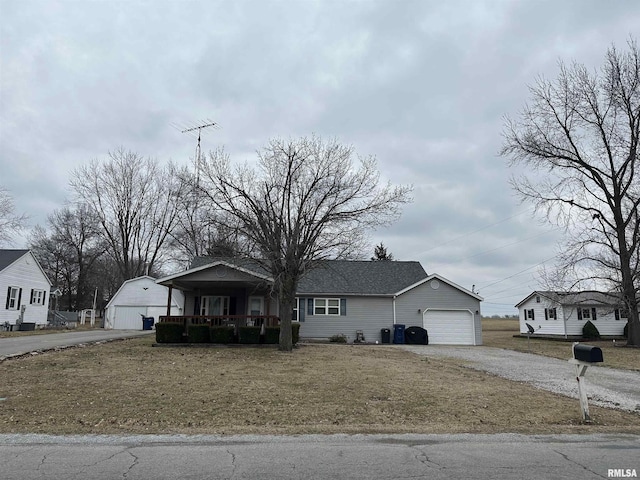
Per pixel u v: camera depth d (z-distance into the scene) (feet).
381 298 90.07
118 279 181.16
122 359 49.65
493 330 176.24
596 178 90.99
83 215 176.55
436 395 32.83
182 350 59.62
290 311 61.26
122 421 24.68
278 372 42.39
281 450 19.07
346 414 26.96
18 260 100.01
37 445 19.58
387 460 17.83
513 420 26.16
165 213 150.82
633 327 89.81
